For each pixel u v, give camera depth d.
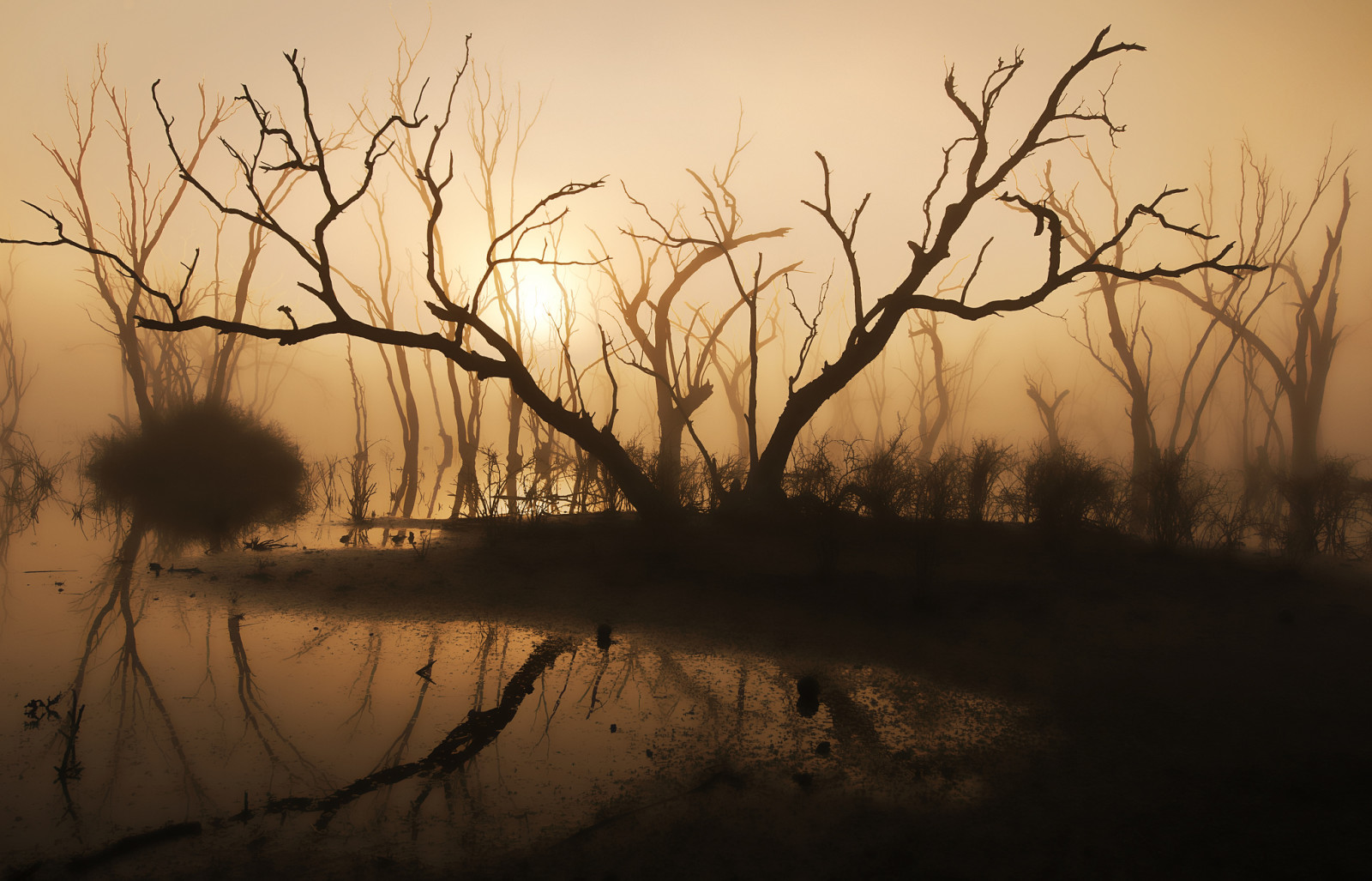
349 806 3.24
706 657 5.37
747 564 7.88
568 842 2.95
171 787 3.40
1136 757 3.70
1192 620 5.95
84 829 3.01
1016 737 3.97
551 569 7.95
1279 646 5.32
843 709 4.39
